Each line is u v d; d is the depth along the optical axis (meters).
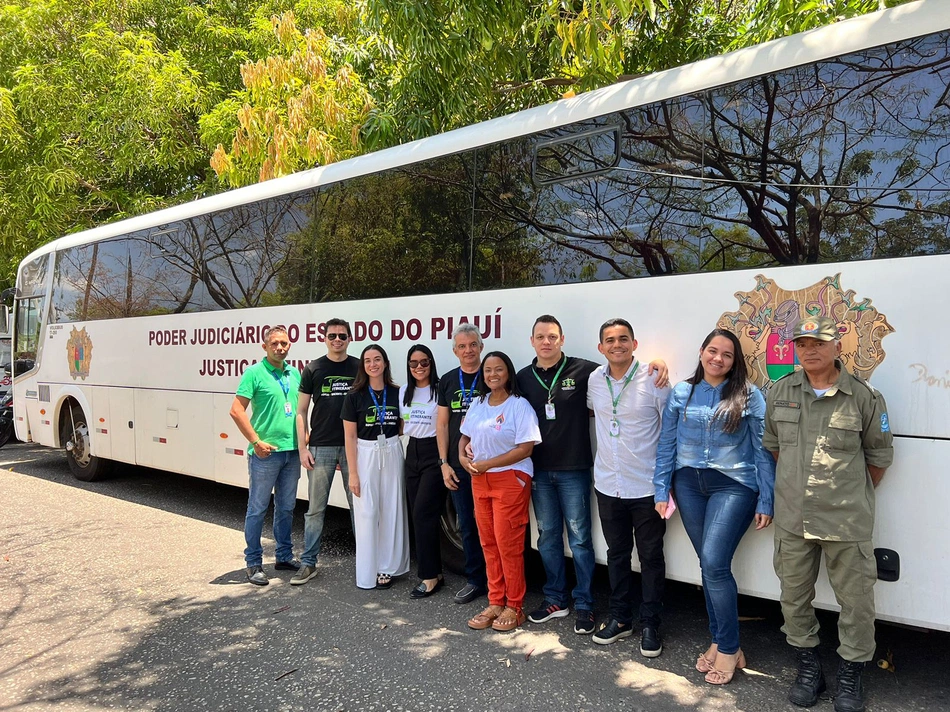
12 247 12.80
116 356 8.77
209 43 13.54
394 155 5.67
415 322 5.48
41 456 12.00
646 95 4.22
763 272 3.78
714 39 8.17
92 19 13.48
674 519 4.18
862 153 3.52
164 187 14.44
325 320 6.23
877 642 4.26
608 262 4.39
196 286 7.58
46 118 12.69
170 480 9.73
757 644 4.25
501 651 4.20
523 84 9.03
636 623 4.64
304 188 6.42
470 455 4.57
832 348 3.29
